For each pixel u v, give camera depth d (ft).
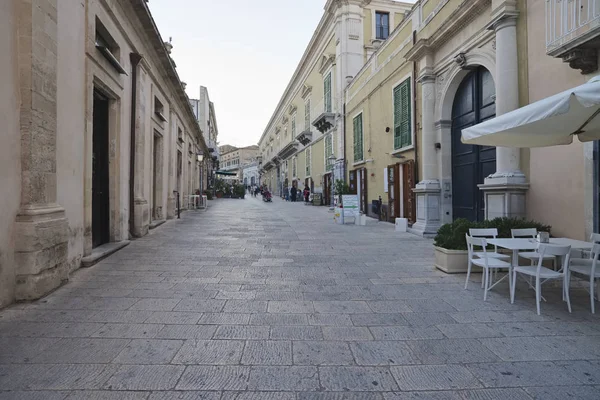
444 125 31.65
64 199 16.75
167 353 9.45
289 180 124.47
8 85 12.80
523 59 21.22
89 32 19.27
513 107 21.48
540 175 20.18
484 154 27.32
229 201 103.24
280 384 8.10
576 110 12.94
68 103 17.07
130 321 11.56
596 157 16.97
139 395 7.57
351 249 25.12
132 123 28.50
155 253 22.80
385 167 44.45
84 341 10.09
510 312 12.84
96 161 22.94
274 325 11.43
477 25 25.98
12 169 13.00
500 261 15.33
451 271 18.25
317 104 83.66
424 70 32.55
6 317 11.76
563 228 18.78
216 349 9.73
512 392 7.88
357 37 64.59
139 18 28.71
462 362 9.19
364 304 13.56
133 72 28.25
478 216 27.96
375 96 47.85
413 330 11.17
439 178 32.12
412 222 36.40
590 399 7.64
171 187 46.57
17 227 13.17
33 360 8.98
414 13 36.11
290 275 17.70
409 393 7.83
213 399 7.50
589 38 15.40
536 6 20.31
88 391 7.68
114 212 24.82
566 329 11.34
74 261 17.95
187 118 64.85
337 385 8.09
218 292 14.74
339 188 49.44
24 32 13.43
